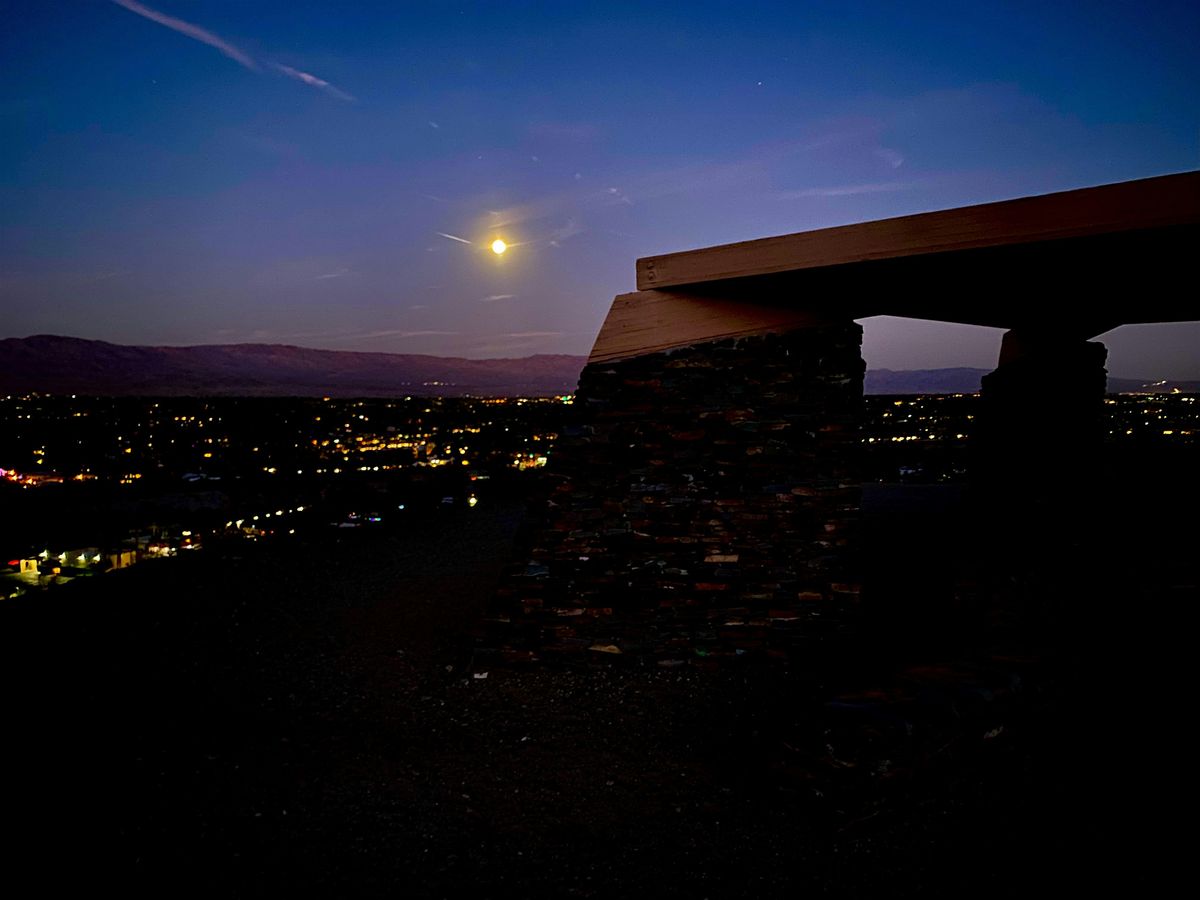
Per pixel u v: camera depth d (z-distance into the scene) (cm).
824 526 510
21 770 360
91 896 261
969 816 307
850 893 268
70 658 535
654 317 525
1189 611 410
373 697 476
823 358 520
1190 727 346
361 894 270
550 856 297
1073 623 431
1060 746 349
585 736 415
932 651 472
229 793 342
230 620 637
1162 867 266
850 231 451
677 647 510
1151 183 394
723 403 519
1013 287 546
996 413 809
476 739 414
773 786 333
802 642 503
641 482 520
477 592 732
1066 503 632
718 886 275
